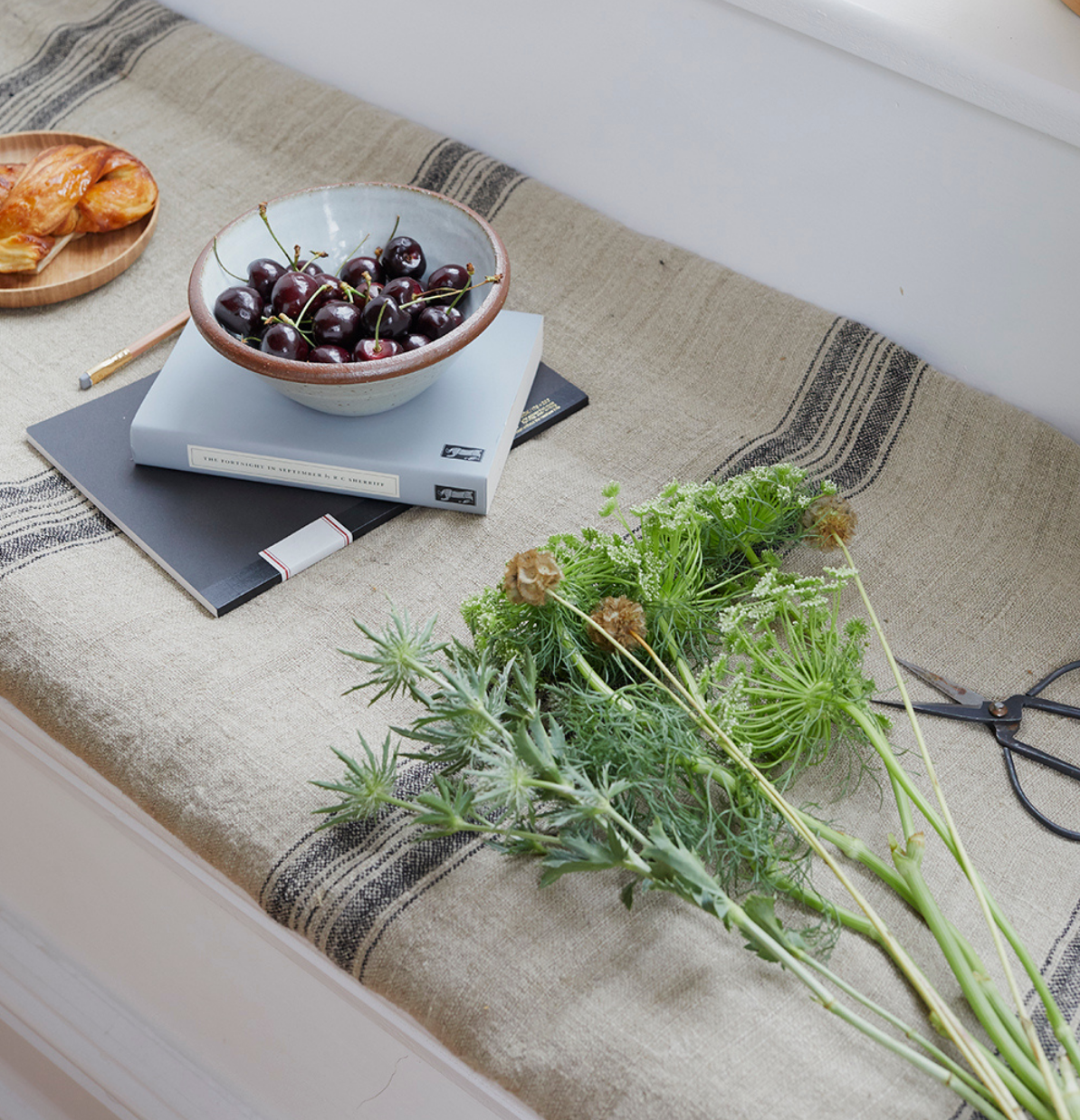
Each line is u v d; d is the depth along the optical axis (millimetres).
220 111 997
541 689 611
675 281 869
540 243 905
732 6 756
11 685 644
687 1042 485
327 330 665
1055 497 739
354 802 526
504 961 515
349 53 994
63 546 699
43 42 1041
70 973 951
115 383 811
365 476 717
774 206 833
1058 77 661
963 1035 450
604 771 516
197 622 663
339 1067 685
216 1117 859
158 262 893
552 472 762
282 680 635
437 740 514
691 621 613
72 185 856
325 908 540
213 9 1052
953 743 617
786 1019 496
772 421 799
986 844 574
